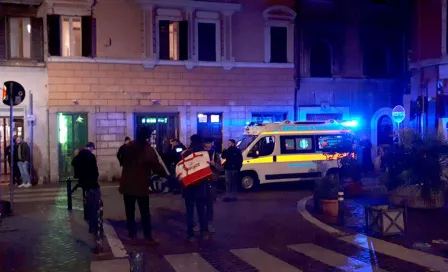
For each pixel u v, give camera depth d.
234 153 14.33
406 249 8.46
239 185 16.42
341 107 23.91
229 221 11.23
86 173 10.09
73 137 20.06
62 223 11.02
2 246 8.95
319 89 23.64
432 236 9.35
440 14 20.03
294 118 23.14
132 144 9.11
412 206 12.06
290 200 14.38
